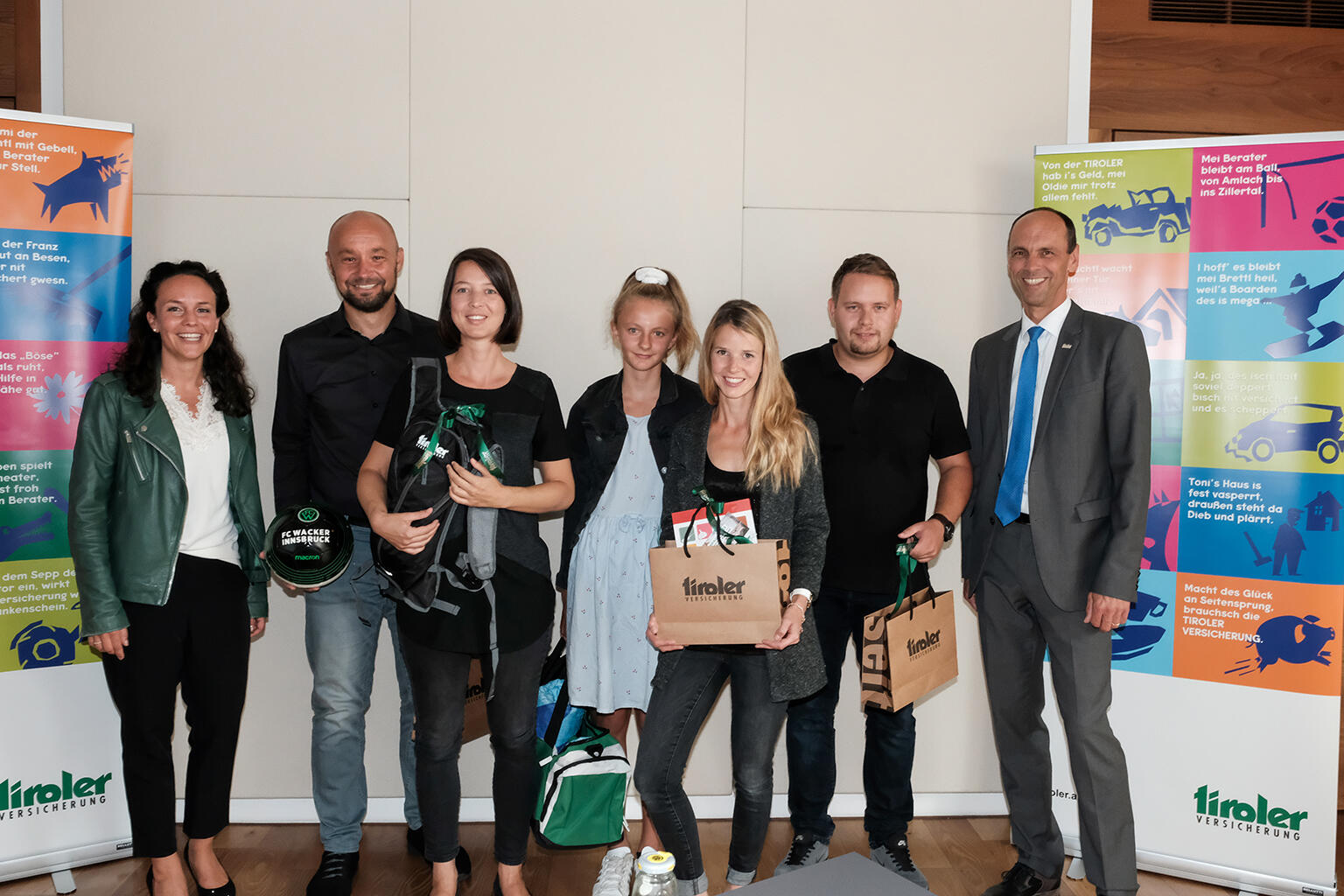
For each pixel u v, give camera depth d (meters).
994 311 3.11
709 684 2.13
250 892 2.55
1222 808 2.70
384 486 2.23
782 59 3.04
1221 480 2.70
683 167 3.03
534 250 3.02
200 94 2.94
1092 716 2.40
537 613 2.25
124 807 2.75
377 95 2.97
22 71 2.94
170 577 2.27
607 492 2.42
